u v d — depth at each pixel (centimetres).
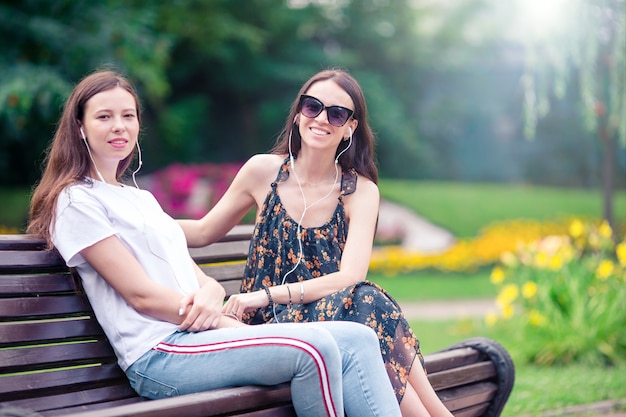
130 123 317
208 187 1606
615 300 742
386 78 2983
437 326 938
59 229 294
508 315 767
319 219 361
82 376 296
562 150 2955
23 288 294
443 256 1566
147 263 307
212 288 306
